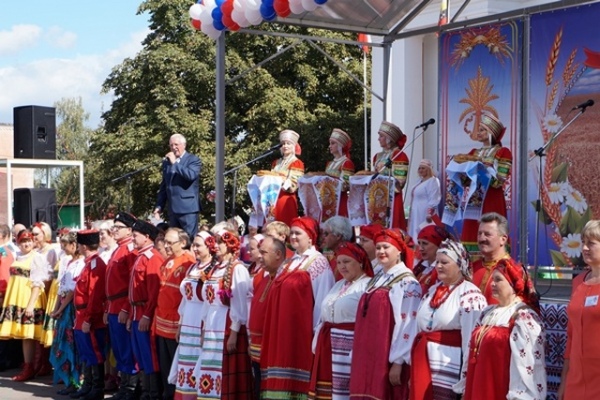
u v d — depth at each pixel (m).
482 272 6.43
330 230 7.62
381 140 9.09
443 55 10.30
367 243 7.34
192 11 10.55
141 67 25.95
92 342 10.48
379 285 6.63
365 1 9.92
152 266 9.54
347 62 26.47
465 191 8.29
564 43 9.11
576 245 9.05
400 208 8.62
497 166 8.12
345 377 6.88
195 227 10.57
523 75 9.38
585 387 5.32
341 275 7.70
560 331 6.40
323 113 25.75
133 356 9.98
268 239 7.77
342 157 9.11
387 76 10.82
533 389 5.49
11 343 12.99
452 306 6.05
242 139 26.00
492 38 9.77
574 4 8.81
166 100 25.41
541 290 8.68
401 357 6.40
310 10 9.16
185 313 8.62
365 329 6.59
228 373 8.15
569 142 9.08
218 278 8.21
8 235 12.77
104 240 10.59
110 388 10.95
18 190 15.68
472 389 5.70
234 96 25.70
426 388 6.08
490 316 5.77
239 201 24.16
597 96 8.87
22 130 17.05
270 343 7.52
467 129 10.08
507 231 6.39
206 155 24.59
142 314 9.55
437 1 14.27
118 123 27.05
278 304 7.51
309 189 9.12
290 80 26.66
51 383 11.80
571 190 9.09
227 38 25.84
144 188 25.86
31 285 12.01
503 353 5.62
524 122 9.36
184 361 8.54
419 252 7.02
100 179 25.95
